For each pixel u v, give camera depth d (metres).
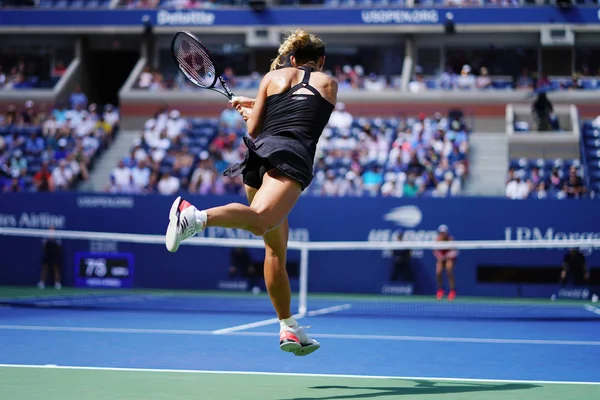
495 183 22.25
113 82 32.12
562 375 6.41
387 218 19.31
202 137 24.36
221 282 19.97
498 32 27.62
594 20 26.47
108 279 20.34
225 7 28.38
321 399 5.07
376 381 5.94
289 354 7.57
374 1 28.78
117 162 24.59
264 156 5.00
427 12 27.25
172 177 21.58
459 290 19.05
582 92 25.38
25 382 5.61
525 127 24.33
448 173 21.22
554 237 18.70
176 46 6.32
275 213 4.95
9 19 29.41
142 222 20.22
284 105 5.32
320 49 5.77
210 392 5.30
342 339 9.21
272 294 5.64
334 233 19.52
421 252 19.16
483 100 25.58
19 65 30.19
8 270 20.70
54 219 20.47
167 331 9.78
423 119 23.67
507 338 9.52
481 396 5.28
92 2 30.45
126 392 5.25
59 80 29.48
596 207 18.56
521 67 28.06
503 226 18.92
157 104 27.12
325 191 20.95
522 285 18.86
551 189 20.58
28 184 22.78
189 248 20.12
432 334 9.97
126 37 29.92
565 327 11.17
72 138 24.80
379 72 28.86
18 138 24.75
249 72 29.59
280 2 29.45
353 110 26.33
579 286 18.61
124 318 11.70
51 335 9.04
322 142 23.31
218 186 21.34
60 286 20.47
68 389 5.33
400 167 21.78
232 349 7.93
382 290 19.30
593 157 22.95
